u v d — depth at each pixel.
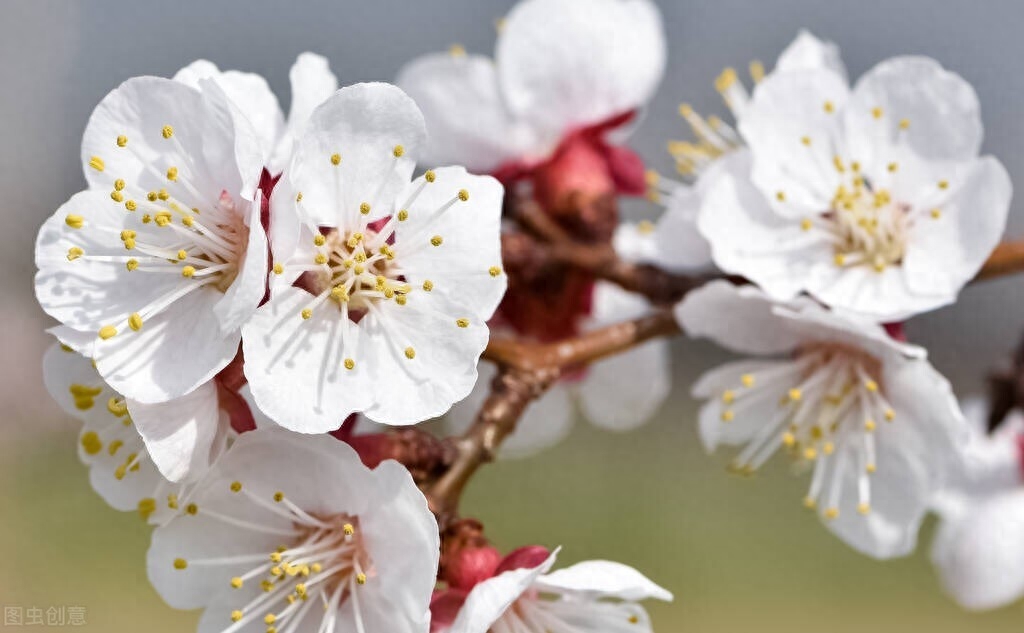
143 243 0.25
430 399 0.24
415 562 0.24
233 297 0.24
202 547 0.25
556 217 0.30
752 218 0.27
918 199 0.27
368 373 0.24
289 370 0.24
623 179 0.31
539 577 0.25
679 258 0.28
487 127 0.31
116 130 0.25
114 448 0.25
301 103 0.25
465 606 0.24
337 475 0.25
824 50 0.28
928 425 0.27
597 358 0.27
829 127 0.27
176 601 0.25
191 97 0.24
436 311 0.25
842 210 0.27
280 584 0.25
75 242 0.25
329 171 0.25
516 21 0.31
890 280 0.27
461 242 0.25
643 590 0.25
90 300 0.25
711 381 0.28
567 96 0.31
